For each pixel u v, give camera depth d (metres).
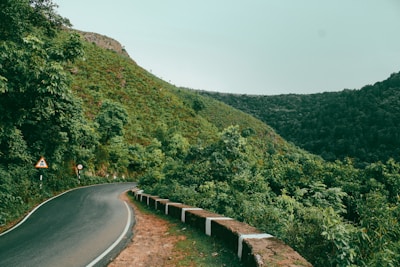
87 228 9.28
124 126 55.59
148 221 11.05
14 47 12.52
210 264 5.40
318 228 5.20
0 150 14.58
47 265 5.54
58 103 16.16
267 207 8.84
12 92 13.13
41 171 19.70
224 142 18.48
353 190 13.41
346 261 3.98
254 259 4.38
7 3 12.89
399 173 14.44
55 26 17.50
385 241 4.34
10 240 7.56
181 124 70.00
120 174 42.56
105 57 88.31
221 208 10.74
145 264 5.75
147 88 82.62
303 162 16.70
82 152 27.11
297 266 4.00
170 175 19.72
